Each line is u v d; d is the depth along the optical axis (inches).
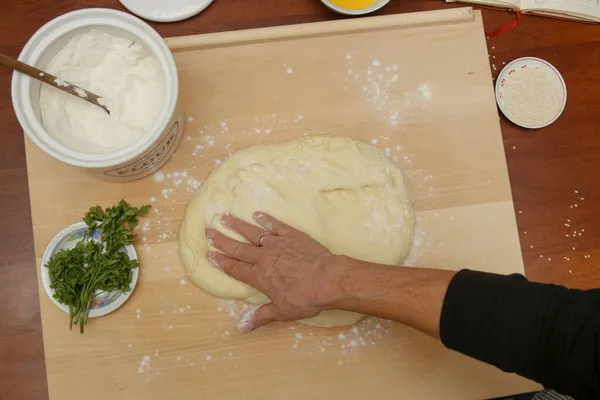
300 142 39.9
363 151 39.9
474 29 42.9
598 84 45.6
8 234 42.7
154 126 33.7
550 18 45.9
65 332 39.5
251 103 41.8
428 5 45.1
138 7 42.8
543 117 44.9
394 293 30.2
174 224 40.8
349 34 42.4
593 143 45.8
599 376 23.8
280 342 40.2
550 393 41.4
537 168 45.4
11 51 43.3
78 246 38.0
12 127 43.3
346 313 39.1
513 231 41.8
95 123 35.4
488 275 28.4
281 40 42.0
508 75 45.3
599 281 44.3
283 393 39.9
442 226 41.7
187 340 40.0
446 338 28.4
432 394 40.2
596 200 45.3
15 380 41.9
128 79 35.8
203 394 39.7
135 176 39.6
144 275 40.2
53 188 40.4
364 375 40.2
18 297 42.4
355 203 39.2
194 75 41.6
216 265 36.9
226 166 39.4
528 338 25.9
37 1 43.7
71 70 35.4
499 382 40.1
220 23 44.3
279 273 33.2
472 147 42.4
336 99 42.1
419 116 42.4
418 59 42.6
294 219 38.2
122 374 39.6
